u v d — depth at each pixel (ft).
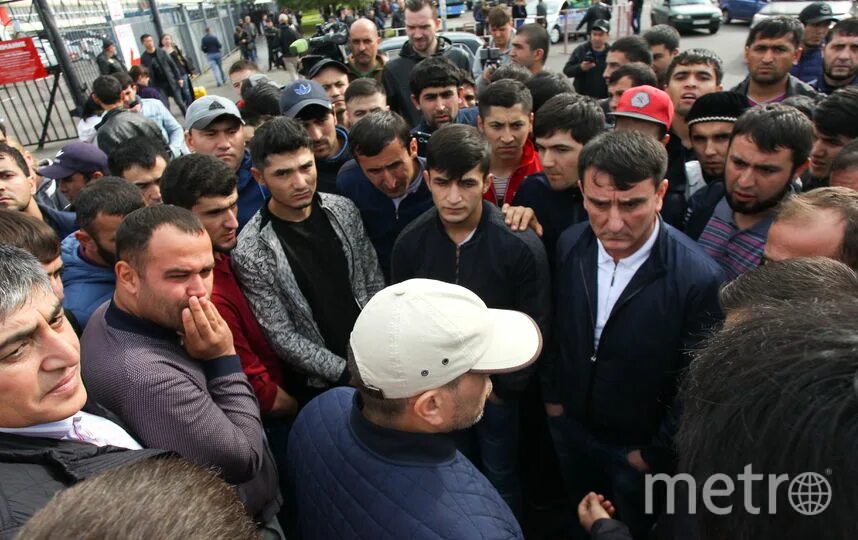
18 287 3.01
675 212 7.80
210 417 4.41
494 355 3.89
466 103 13.11
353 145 7.72
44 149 28.12
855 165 5.75
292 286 6.91
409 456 3.67
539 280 6.70
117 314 4.63
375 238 8.55
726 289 3.82
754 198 6.00
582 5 50.88
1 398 3.01
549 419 7.32
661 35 15.31
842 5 30.37
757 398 1.70
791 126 5.63
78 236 6.43
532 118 8.82
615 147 5.24
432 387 3.59
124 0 40.19
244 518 2.08
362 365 3.69
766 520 1.68
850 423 1.51
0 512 2.64
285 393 6.89
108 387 4.29
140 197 6.57
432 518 3.45
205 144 9.49
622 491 6.58
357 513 3.71
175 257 4.47
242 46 62.28
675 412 5.60
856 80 12.65
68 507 1.81
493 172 8.84
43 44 26.68
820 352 1.63
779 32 10.62
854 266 4.27
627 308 5.76
